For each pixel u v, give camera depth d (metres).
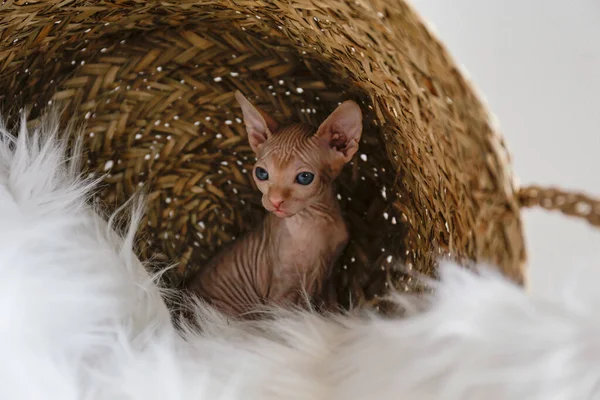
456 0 0.68
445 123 0.47
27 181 0.49
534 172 0.67
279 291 0.59
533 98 0.67
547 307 0.43
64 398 0.44
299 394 0.45
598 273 0.44
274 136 0.56
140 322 0.49
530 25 0.67
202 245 0.64
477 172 0.46
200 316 0.53
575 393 0.41
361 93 0.59
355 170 0.62
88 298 0.46
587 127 0.66
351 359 0.45
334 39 0.53
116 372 0.45
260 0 0.53
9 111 0.56
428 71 0.46
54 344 0.45
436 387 0.43
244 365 0.46
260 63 0.61
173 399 0.44
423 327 0.44
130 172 0.61
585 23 0.66
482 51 0.68
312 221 0.58
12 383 0.44
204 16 0.58
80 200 0.50
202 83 0.62
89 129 0.59
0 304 0.44
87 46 0.59
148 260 0.56
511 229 0.46
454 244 0.49
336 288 0.61
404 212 0.58
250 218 0.64
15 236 0.46
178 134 0.62
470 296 0.44
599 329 0.41
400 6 0.44
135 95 0.61
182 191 0.63
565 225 0.66
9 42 0.53
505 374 0.42
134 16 0.58
